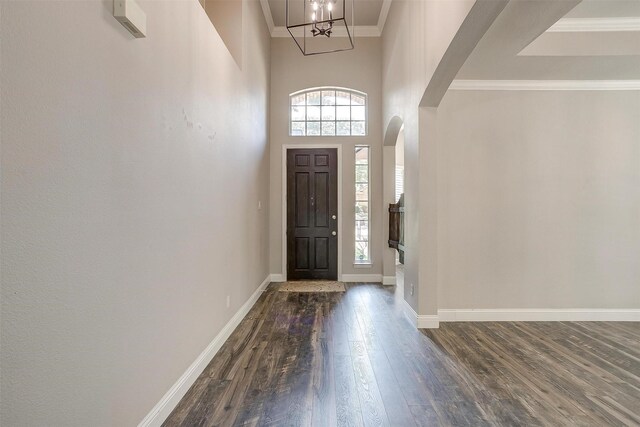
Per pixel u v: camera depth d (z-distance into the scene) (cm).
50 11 105
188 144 213
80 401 119
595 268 365
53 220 107
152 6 168
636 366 253
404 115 389
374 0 476
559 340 304
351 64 554
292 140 553
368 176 556
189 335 216
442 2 256
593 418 188
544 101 366
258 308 397
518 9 224
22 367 97
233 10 348
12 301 93
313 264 555
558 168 366
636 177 366
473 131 366
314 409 192
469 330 329
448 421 183
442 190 365
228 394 208
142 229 160
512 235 365
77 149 117
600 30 304
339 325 338
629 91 366
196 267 227
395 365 250
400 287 508
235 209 324
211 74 254
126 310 147
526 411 193
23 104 96
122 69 143
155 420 172
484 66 328
